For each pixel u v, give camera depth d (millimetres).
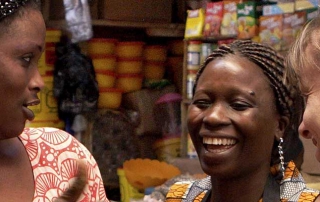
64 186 1301
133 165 3332
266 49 1219
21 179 1254
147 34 3904
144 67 3836
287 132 1286
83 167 1133
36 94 1184
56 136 1358
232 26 3311
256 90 1194
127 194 3260
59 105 3461
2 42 1097
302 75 1039
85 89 3484
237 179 1216
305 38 1035
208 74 1229
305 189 1228
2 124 1143
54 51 3449
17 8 1107
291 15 3008
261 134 1199
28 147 1301
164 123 3725
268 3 3211
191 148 3484
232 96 1196
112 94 3633
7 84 1110
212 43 3574
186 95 3572
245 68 1203
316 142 1042
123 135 3654
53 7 3447
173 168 3270
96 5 3664
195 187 1364
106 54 3604
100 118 3586
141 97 3727
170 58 3910
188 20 3596
